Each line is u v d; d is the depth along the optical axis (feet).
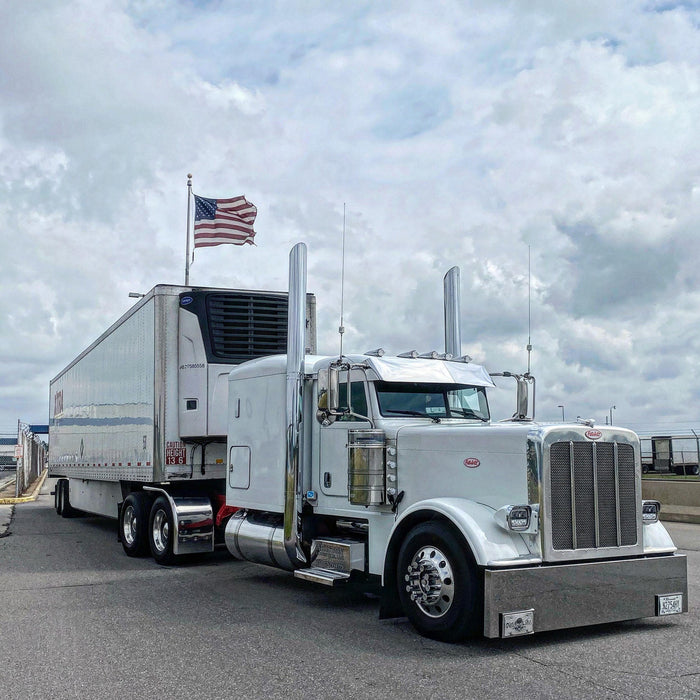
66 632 23.00
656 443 94.73
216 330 38.29
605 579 21.30
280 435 29.76
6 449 193.06
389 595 23.30
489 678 17.81
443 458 23.29
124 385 43.19
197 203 63.72
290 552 27.91
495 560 19.88
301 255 28.78
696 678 17.75
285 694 16.80
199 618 24.80
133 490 43.50
